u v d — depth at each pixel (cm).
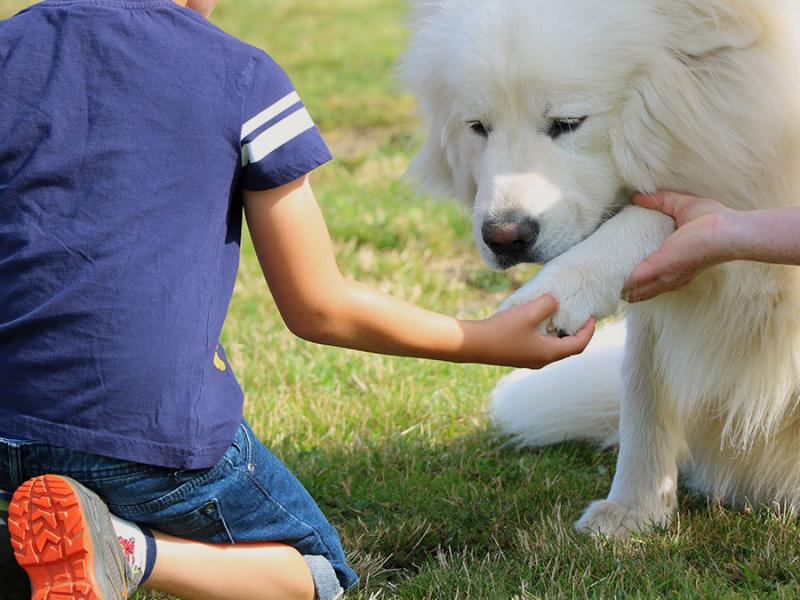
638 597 251
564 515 326
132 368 209
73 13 221
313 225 231
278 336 489
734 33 271
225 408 223
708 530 304
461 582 271
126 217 211
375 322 239
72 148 212
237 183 224
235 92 219
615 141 284
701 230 254
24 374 210
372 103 966
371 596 265
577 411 390
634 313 327
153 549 224
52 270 210
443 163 343
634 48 276
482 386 433
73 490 194
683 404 319
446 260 598
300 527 246
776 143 276
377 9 1527
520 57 279
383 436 387
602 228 278
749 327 299
